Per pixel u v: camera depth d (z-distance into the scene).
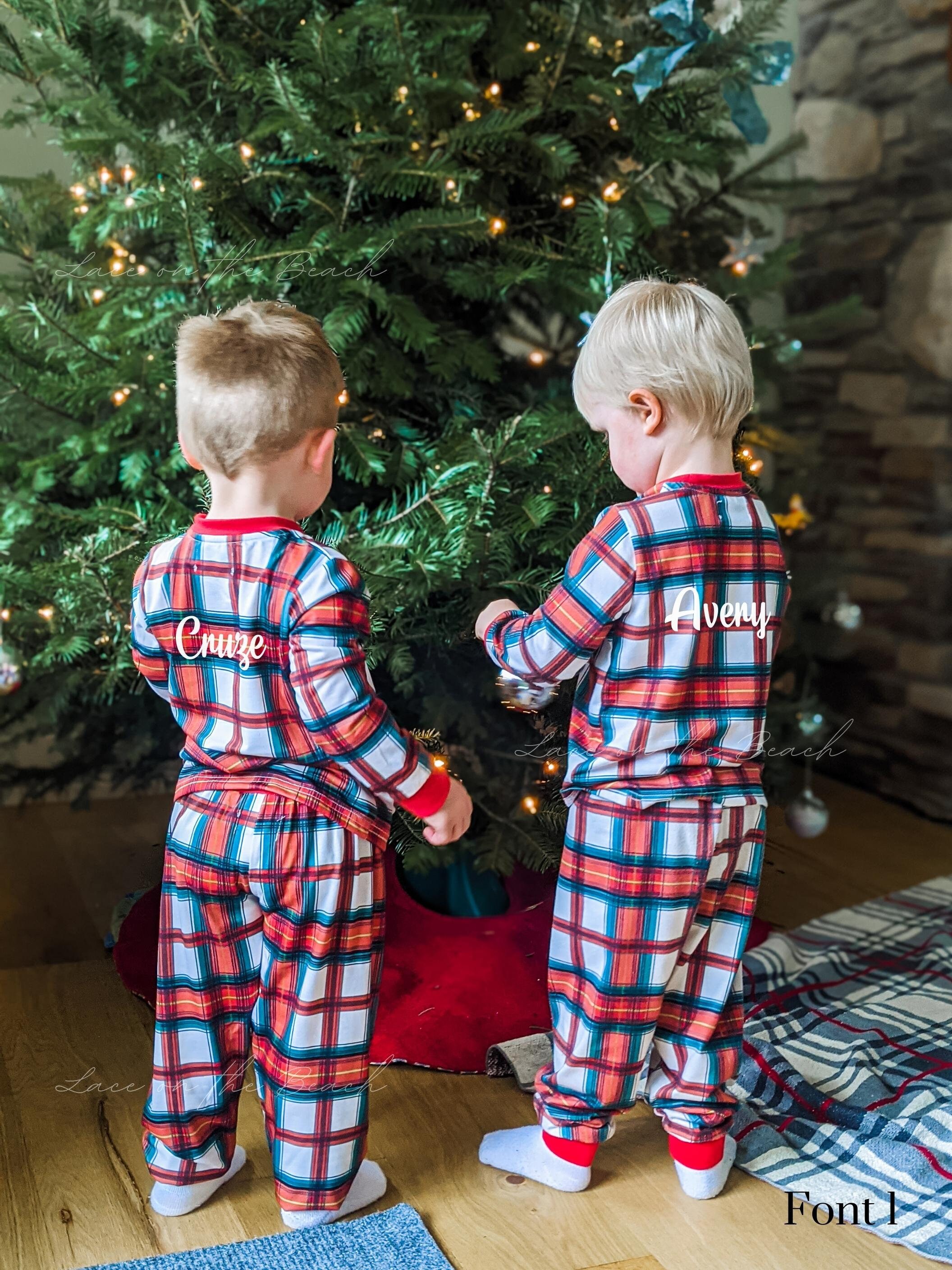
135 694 1.79
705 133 1.87
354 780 1.11
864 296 2.71
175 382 1.54
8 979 1.66
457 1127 1.39
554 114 1.78
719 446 1.14
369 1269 1.11
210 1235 1.17
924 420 2.58
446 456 1.58
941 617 2.56
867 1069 1.48
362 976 1.13
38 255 1.76
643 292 1.14
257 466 1.07
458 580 1.50
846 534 2.81
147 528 1.50
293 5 1.71
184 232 1.47
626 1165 1.32
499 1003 1.59
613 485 1.54
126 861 1.72
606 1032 1.18
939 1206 1.23
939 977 1.77
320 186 1.67
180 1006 1.16
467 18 1.57
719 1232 1.20
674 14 1.64
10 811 2.19
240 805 1.09
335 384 1.11
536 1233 1.19
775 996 1.70
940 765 2.55
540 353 1.81
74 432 1.82
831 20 2.69
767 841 1.88
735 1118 1.38
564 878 1.21
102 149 1.58
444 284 1.79
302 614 1.04
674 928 1.15
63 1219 1.20
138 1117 1.38
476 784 1.70
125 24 1.76
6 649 1.60
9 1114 1.38
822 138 2.75
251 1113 1.41
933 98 2.48
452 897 1.88
